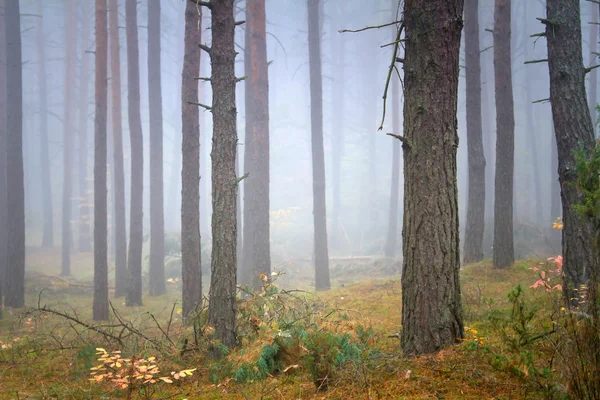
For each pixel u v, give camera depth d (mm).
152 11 18094
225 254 6996
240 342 6961
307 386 4789
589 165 3871
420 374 4383
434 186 5047
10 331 10469
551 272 8695
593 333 3254
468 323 6602
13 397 5461
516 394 3809
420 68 5117
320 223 16797
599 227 3469
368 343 5828
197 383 5656
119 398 5316
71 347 7355
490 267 12047
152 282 17672
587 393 3223
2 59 18984
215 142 7258
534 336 5113
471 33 14594
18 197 14617
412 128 5160
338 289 13648
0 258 17688
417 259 5078
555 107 7512
